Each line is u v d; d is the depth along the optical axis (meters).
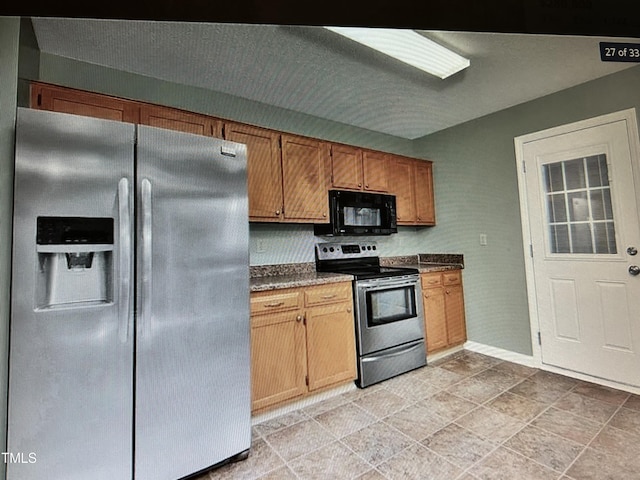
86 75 2.21
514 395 2.40
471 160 3.43
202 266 1.69
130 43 2.03
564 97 2.77
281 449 1.86
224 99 2.74
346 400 2.42
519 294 3.04
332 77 2.53
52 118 1.36
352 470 1.66
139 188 1.52
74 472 1.35
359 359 2.62
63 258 1.41
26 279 1.29
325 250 3.18
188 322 1.63
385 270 3.04
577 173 2.70
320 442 1.91
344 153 3.08
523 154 3.02
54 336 1.32
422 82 2.63
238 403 1.79
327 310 2.48
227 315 1.77
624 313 2.46
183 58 2.21
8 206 1.34
